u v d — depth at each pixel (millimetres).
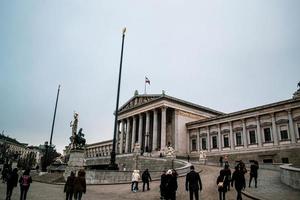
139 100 107500
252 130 77750
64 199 22922
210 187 27422
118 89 44125
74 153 44094
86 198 23594
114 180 39375
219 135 86188
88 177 39750
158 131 99625
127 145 107562
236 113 82062
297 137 66562
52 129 68375
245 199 20594
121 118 113375
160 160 59219
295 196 20297
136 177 28422
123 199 23062
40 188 33094
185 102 98125
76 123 49500
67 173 43469
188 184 20016
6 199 21000
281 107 71000
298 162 64938
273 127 72000
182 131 95688
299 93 75375
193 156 92250
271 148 71250
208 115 106062
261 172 40000
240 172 19812
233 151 80688
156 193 26219
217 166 54812
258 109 76312
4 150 132750
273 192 22438
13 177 21297
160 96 94750
